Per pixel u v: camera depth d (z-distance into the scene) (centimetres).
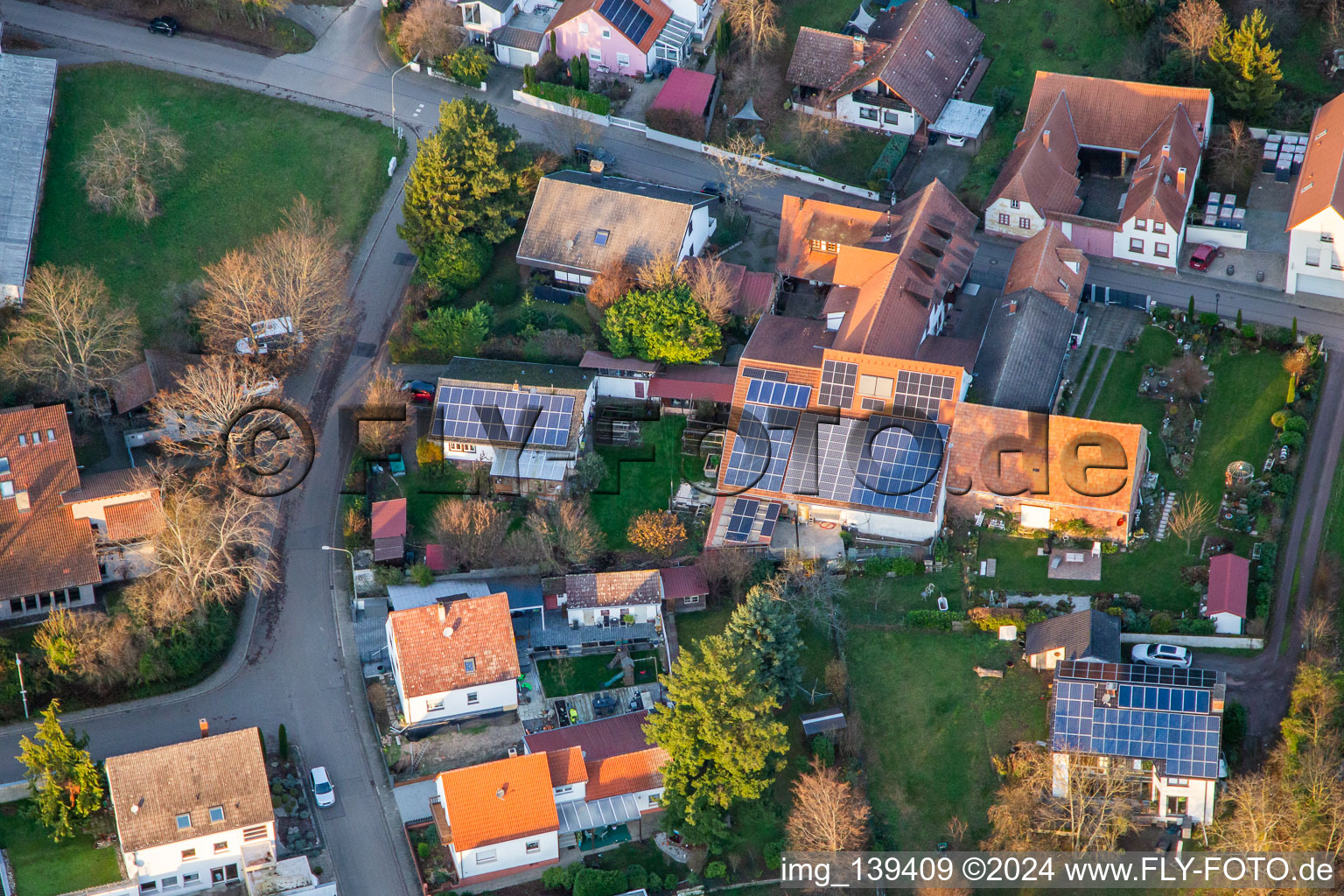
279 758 11775
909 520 12719
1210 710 11138
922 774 11625
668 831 11462
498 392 13462
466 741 12006
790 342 13700
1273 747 11444
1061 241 14338
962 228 14512
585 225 14650
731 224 15188
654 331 13688
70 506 12575
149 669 12038
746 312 14225
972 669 12069
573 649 12544
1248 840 10744
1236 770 11381
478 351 14150
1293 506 12756
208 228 15075
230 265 13688
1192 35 15300
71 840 11181
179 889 11056
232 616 12656
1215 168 15112
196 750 11094
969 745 11706
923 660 12162
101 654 11912
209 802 10956
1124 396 13612
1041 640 12000
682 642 12500
